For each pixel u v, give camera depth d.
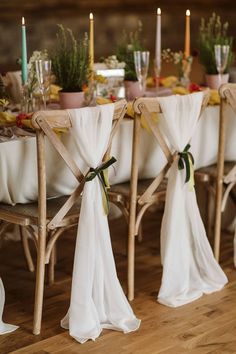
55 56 3.53
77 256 2.96
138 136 3.17
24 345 2.92
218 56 3.96
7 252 3.94
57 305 3.29
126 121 3.34
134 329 3.03
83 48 3.55
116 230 4.28
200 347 2.90
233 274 3.64
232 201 4.16
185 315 3.18
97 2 8.39
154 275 3.63
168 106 3.16
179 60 4.10
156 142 3.44
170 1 9.12
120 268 3.71
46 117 2.79
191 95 3.23
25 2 7.77
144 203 3.30
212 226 4.26
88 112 2.88
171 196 3.28
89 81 3.61
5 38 7.71
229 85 3.39
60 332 3.03
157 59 3.98
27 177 3.04
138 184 3.43
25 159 3.02
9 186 3.03
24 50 3.44
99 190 2.97
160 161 3.49
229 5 9.65
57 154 3.09
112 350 2.88
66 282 3.55
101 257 3.02
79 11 8.26
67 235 4.20
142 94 3.82
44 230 2.94
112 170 3.34
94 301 3.04
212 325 3.09
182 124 3.23
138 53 3.74
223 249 3.97
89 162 2.94
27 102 3.48
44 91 3.45
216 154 3.74
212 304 3.29
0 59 7.71
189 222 3.38
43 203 2.91
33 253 3.94
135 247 4.02
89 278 2.97
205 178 3.62
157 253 3.93
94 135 2.92
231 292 3.42
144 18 8.95
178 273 3.33
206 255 3.45
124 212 3.28
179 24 9.28
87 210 2.94
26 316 3.18
